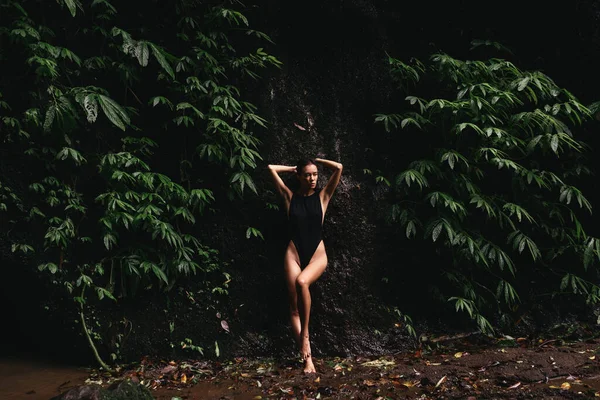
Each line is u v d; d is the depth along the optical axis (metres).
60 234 4.38
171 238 4.53
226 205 4.89
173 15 4.87
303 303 4.24
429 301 5.00
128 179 4.61
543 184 4.92
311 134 5.06
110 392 3.05
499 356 4.14
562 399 3.32
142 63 4.34
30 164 4.50
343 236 4.93
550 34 5.39
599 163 5.32
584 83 5.34
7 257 4.40
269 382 3.92
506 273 5.17
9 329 4.94
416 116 4.93
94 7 4.68
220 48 4.91
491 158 5.03
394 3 5.34
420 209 5.05
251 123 4.95
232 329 4.72
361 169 5.08
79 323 4.48
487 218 5.14
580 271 5.24
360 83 5.20
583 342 4.68
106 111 4.10
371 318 4.83
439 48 5.36
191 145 4.85
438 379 3.74
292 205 4.50
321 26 5.17
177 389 3.87
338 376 4.01
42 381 4.11
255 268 4.85
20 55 4.48
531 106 5.27
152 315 4.65
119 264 4.61
